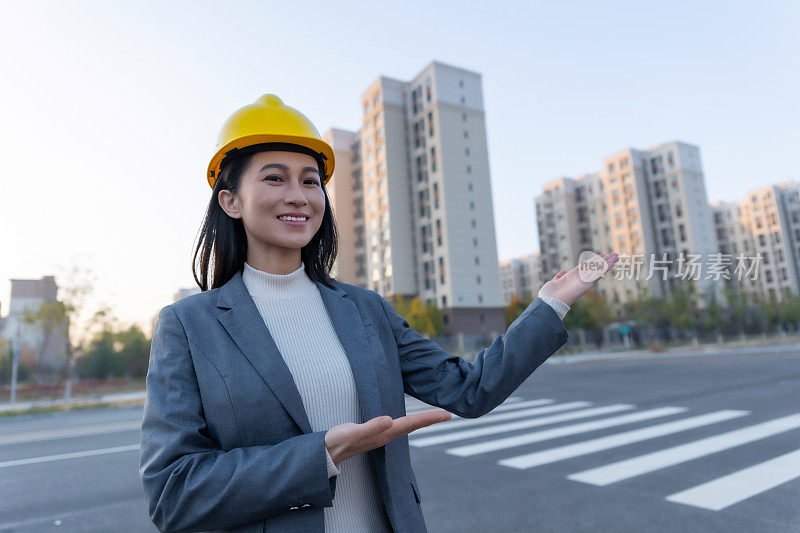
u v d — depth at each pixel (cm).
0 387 2403
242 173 113
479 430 786
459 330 4103
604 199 6956
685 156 6331
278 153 112
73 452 765
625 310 4844
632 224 6506
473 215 4359
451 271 4175
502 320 4328
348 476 105
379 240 4747
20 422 1335
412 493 109
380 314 127
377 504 108
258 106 116
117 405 1653
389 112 4759
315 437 83
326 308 119
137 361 3066
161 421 89
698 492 429
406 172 4747
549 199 7550
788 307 5662
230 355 97
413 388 123
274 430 93
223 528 82
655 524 368
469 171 4419
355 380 106
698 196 6322
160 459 86
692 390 1150
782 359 2052
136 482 562
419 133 4634
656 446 600
